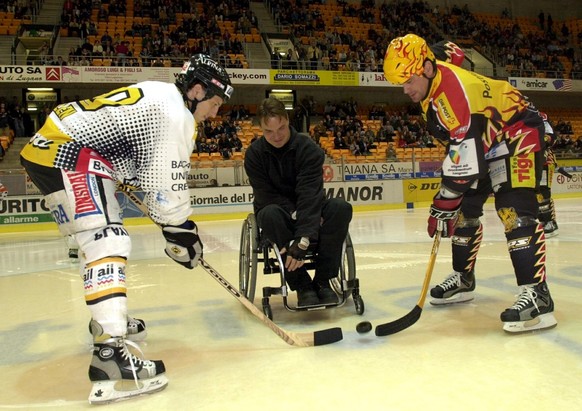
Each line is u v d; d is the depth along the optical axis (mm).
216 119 18812
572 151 18406
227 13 21891
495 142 2809
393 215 12750
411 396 1996
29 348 2865
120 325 2094
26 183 12570
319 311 3441
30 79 15945
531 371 2199
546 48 25406
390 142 18938
